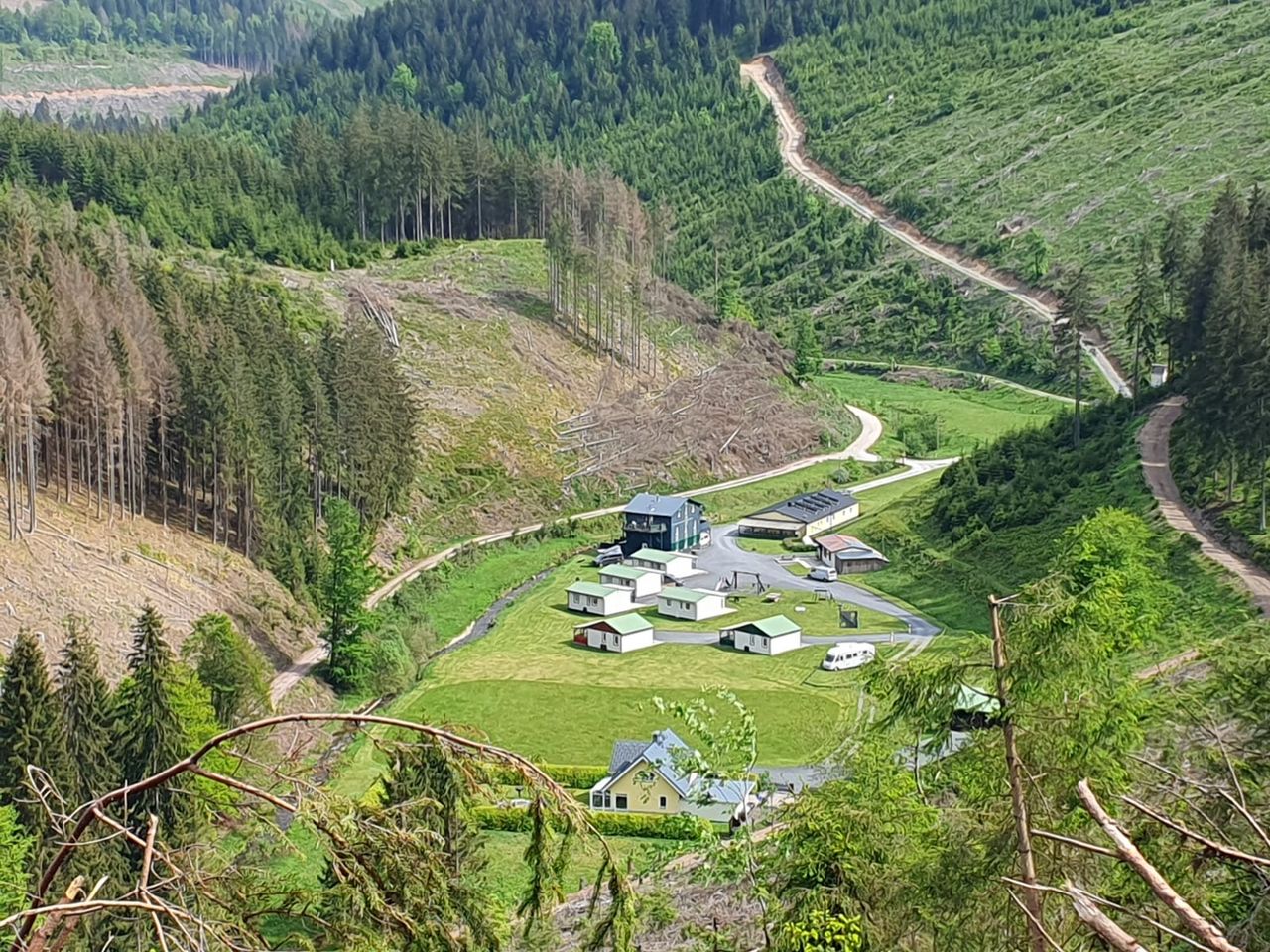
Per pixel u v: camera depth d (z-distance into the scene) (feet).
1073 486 317.01
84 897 39.22
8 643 221.05
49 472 282.56
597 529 387.34
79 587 246.27
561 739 235.40
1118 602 72.74
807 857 77.56
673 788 192.75
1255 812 66.54
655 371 493.36
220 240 491.31
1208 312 296.51
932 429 474.08
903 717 73.31
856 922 73.46
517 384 446.19
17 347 245.86
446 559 349.20
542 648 291.79
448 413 417.08
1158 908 63.21
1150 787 72.13
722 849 86.84
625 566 343.05
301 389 333.21
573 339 486.38
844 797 80.33
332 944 41.50
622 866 44.70
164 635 244.42
